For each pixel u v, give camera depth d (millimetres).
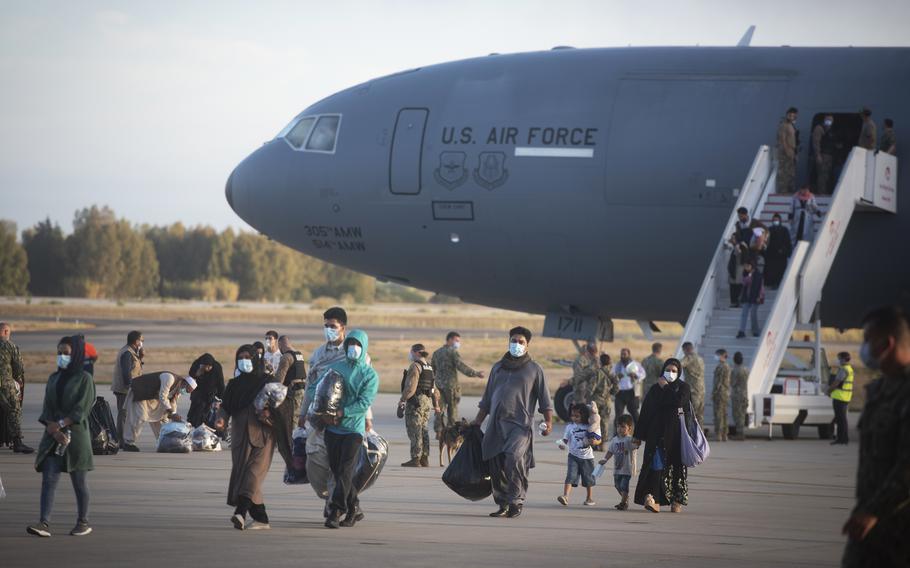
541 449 53250
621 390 56688
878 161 56750
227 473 40031
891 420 14773
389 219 65188
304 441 29562
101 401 47125
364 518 29984
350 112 66688
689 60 61906
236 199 70688
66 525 27406
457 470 31047
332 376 27812
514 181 62188
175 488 35344
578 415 33375
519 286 65250
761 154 57406
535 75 63500
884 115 58281
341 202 66125
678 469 31906
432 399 44156
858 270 59812
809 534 27859
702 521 30203
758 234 54438
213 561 22781
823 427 59969
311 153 67250
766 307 57094
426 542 25828
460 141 63250
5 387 45750
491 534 27281
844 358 56906
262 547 24672
